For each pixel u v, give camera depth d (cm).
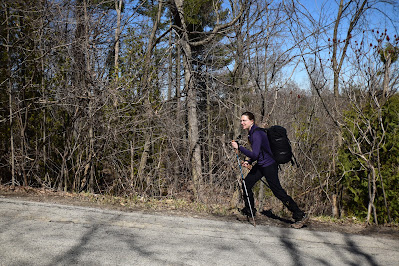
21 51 801
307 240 474
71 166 865
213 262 378
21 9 782
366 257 423
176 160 843
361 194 668
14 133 820
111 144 806
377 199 645
